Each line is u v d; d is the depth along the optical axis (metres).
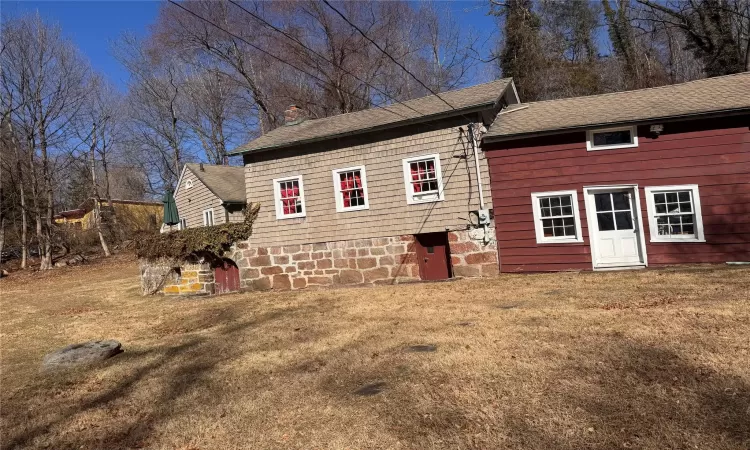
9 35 28.19
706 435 3.18
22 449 4.25
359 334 6.98
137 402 5.17
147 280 17.06
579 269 11.91
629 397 3.83
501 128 12.67
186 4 28.47
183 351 7.23
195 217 22.78
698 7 23.27
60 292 19.00
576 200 11.94
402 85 28.00
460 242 12.98
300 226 14.85
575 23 30.62
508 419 3.70
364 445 3.59
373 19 27.09
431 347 5.82
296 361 5.98
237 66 30.03
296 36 24.69
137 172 40.00
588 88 27.25
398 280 13.69
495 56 28.27
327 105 28.41
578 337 5.50
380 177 13.86
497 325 6.50
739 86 11.93
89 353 7.20
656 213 11.38
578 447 3.21
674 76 27.30
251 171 15.59
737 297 6.87
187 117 35.03
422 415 3.95
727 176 10.81
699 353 4.57
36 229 32.34
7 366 7.47
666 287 8.33
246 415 4.45
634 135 11.49
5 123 28.98
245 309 10.89
